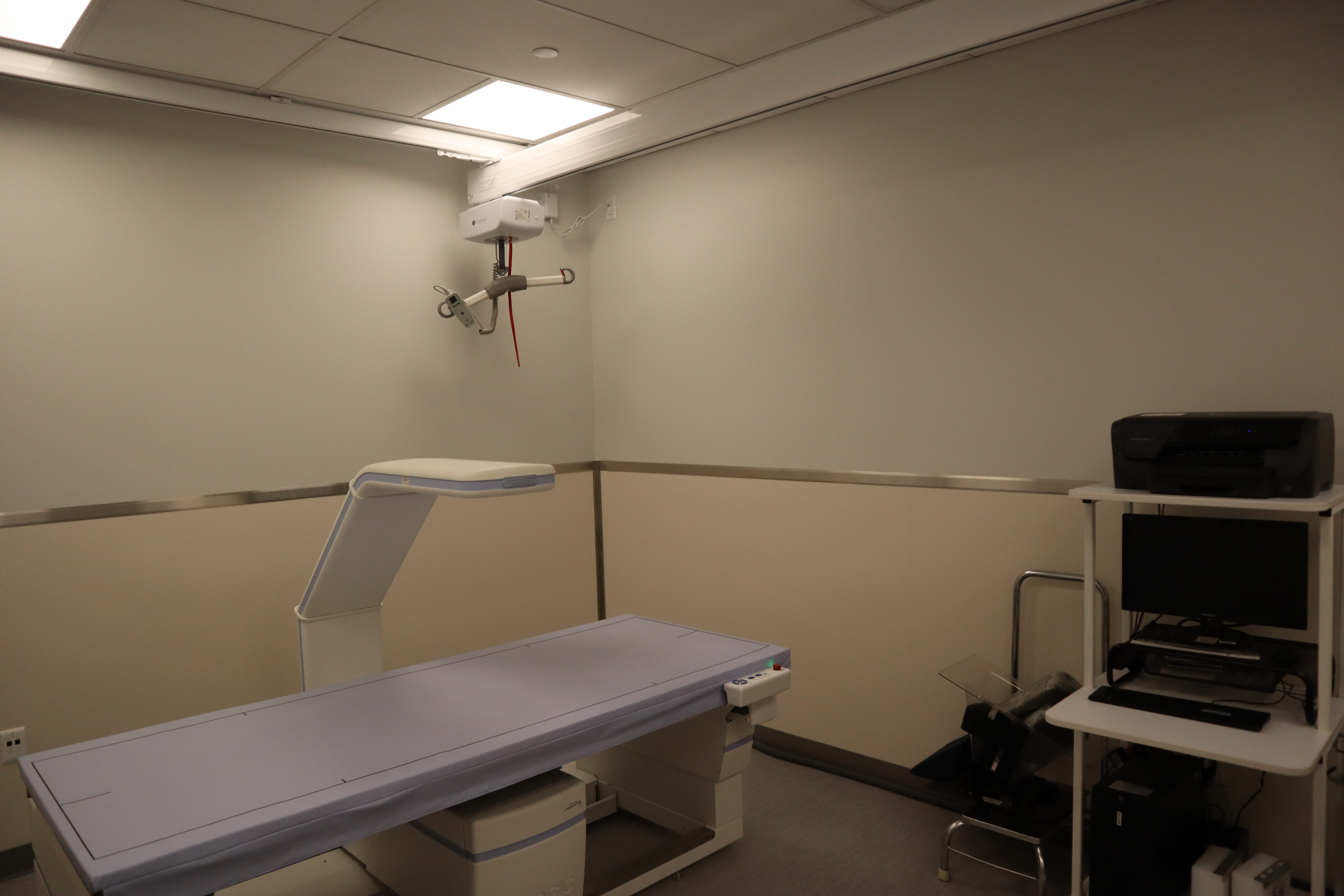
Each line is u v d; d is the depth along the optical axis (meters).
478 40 2.67
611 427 4.43
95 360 3.02
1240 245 2.54
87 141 2.99
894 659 3.38
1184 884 2.41
